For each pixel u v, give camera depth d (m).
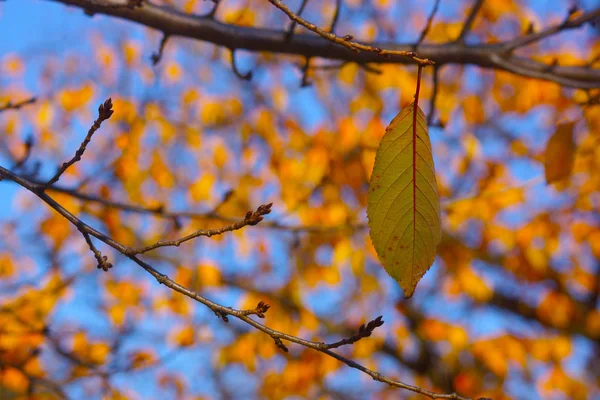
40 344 5.10
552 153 3.15
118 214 6.57
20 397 5.02
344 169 6.76
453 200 6.83
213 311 1.90
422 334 8.62
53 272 6.08
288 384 8.16
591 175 7.30
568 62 6.25
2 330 4.82
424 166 1.87
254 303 7.97
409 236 1.88
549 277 9.01
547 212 8.38
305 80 3.45
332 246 6.85
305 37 3.29
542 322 9.20
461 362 8.94
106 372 5.14
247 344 7.70
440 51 3.31
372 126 6.81
